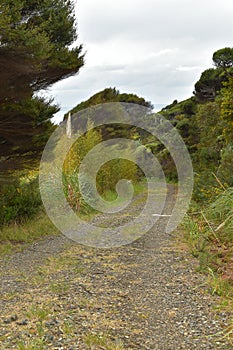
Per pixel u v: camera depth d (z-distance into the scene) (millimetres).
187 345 3146
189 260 5848
